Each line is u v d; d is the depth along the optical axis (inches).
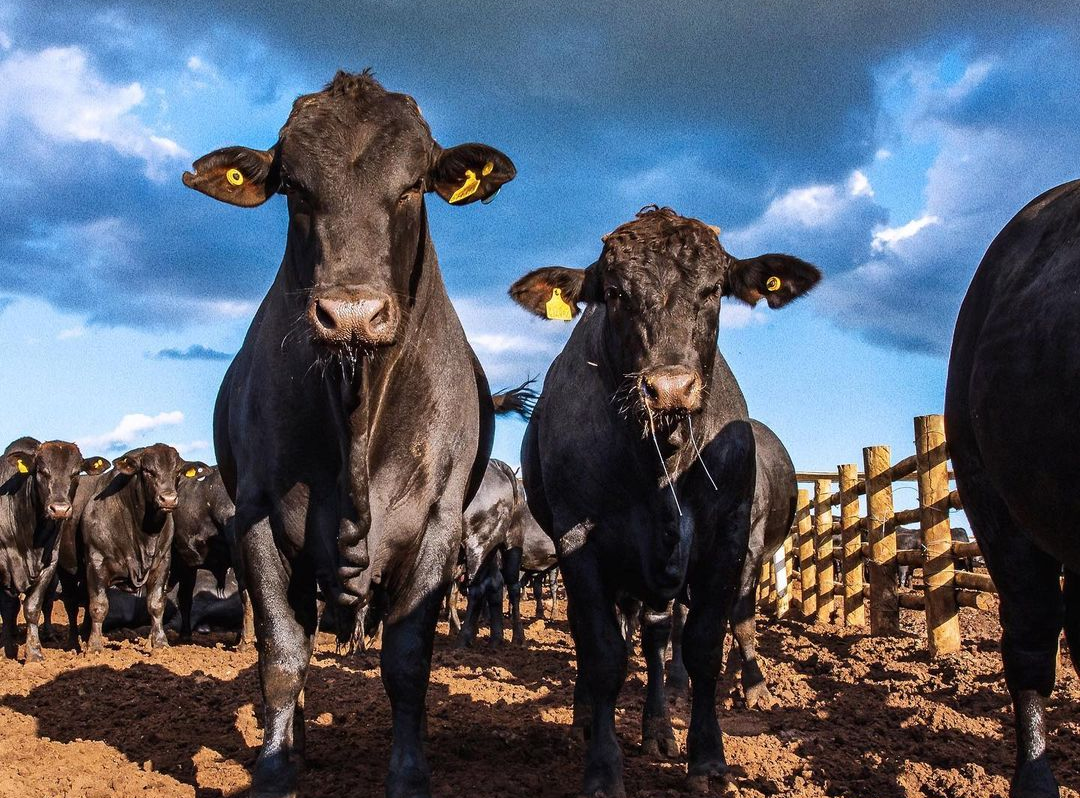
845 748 245.8
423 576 189.0
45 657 496.1
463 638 542.6
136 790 200.5
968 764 221.9
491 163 185.8
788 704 316.8
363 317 151.7
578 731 249.1
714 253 202.5
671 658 339.0
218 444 233.9
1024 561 161.6
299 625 183.9
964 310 175.5
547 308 228.5
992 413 153.3
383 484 183.5
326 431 178.5
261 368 187.2
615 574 217.2
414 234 177.6
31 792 200.1
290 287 181.2
